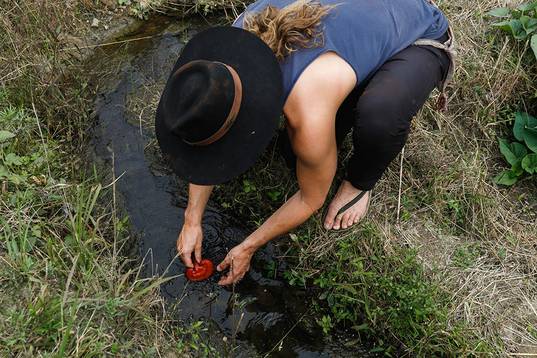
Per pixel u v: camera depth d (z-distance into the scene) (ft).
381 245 8.06
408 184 8.83
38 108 9.19
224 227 8.52
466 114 9.67
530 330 7.56
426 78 7.25
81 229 7.49
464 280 7.97
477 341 7.38
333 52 6.29
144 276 7.90
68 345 6.44
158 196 8.69
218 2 11.31
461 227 8.68
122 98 9.81
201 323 7.61
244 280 8.16
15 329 6.41
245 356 7.54
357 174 7.77
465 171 8.88
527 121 9.48
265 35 6.15
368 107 6.92
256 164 8.65
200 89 5.37
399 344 7.70
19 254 7.11
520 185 9.22
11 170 8.18
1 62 9.34
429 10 7.54
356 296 7.87
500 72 9.63
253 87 5.76
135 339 6.95
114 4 11.03
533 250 8.39
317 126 6.07
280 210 7.25
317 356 7.69
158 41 10.73
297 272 8.11
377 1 6.89
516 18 10.17
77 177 8.65
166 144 6.12
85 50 10.34
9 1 9.93
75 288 7.13
